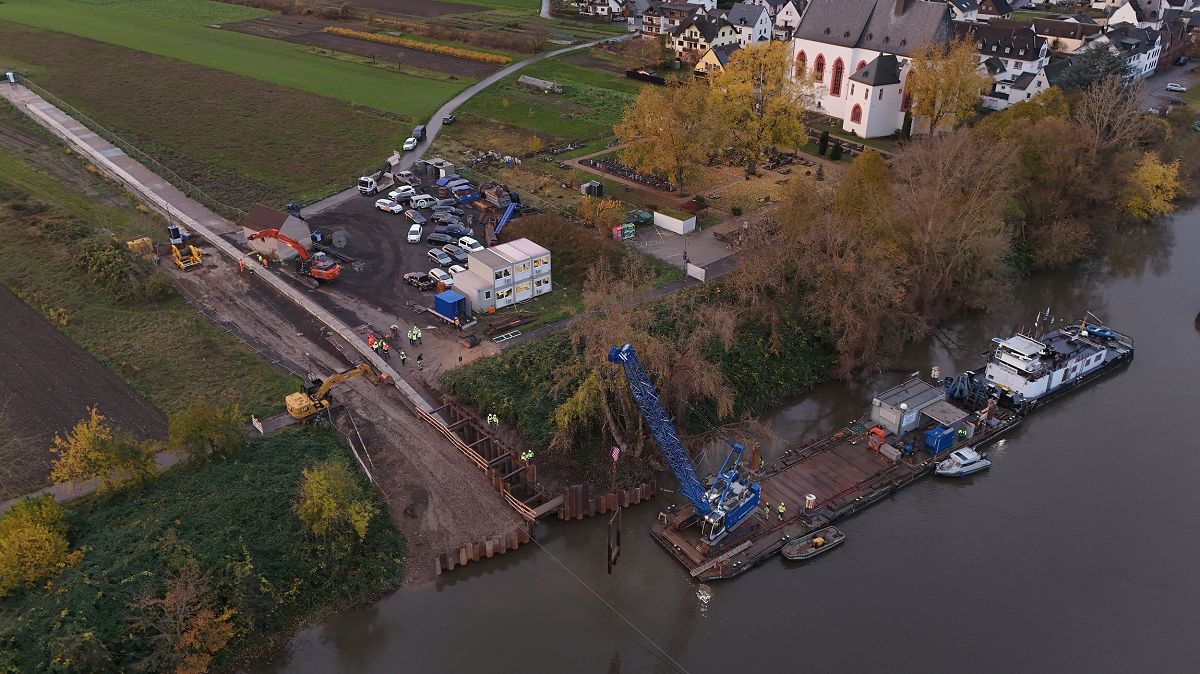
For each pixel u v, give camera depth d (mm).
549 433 75250
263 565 61781
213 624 57656
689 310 92062
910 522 72250
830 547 68938
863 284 86250
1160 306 105688
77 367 83375
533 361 83062
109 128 147250
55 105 156250
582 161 141750
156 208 119125
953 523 72062
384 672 58656
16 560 57531
